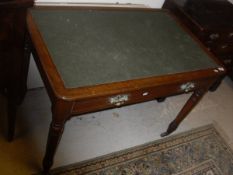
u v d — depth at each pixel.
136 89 1.11
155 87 1.20
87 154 1.54
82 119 1.72
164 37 1.48
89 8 1.45
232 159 1.87
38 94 1.77
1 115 1.55
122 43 1.31
